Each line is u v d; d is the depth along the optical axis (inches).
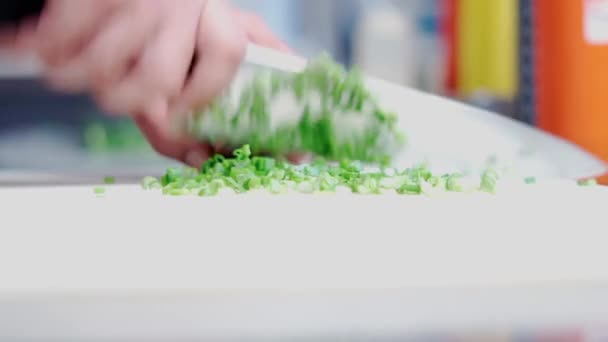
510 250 19.5
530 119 32.5
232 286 18.8
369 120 26.7
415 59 43.0
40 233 19.4
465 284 18.9
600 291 18.5
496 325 17.1
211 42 26.7
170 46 26.8
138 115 27.5
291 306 17.8
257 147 26.9
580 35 30.2
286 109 26.7
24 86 42.4
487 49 36.8
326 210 20.5
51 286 18.7
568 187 23.1
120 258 19.1
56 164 40.2
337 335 16.4
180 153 27.5
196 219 20.0
